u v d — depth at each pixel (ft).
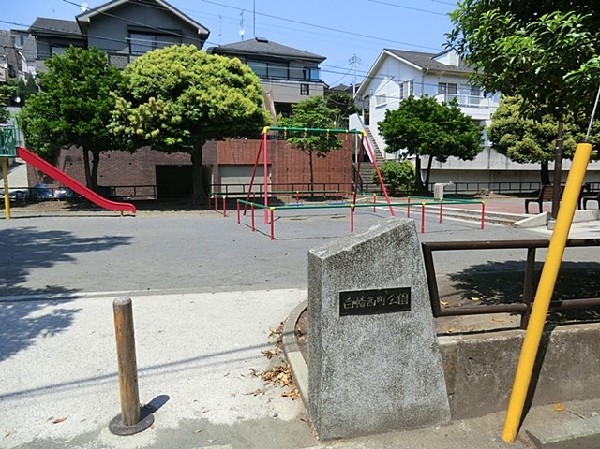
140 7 77.30
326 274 7.78
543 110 12.86
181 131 47.16
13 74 135.33
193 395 9.73
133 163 64.85
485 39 11.13
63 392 9.76
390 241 8.01
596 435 8.64
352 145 79.20
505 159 82.79
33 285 18.51
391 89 100.83
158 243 28.99
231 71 51.67
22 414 8.95
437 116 67.31
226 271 21.13
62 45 76.23
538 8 11.07
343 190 74.69
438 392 8.68
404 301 8.21
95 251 26.18
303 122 63.52
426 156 78.43
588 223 34.78
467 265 21.48
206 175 69.15
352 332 8.02
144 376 10.51
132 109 45.29
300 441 8.23
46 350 11.79
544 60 9.52
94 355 11.50
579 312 12.26
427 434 8.53
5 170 41.22
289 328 12.55
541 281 8.05
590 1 10.14
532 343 8.17
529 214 40.34
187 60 49.47
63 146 49.14
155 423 8.73
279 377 10.48
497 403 9.28
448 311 9.01
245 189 71.72
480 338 9.09
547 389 9.69
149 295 16.72
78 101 44.62
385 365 8.27
